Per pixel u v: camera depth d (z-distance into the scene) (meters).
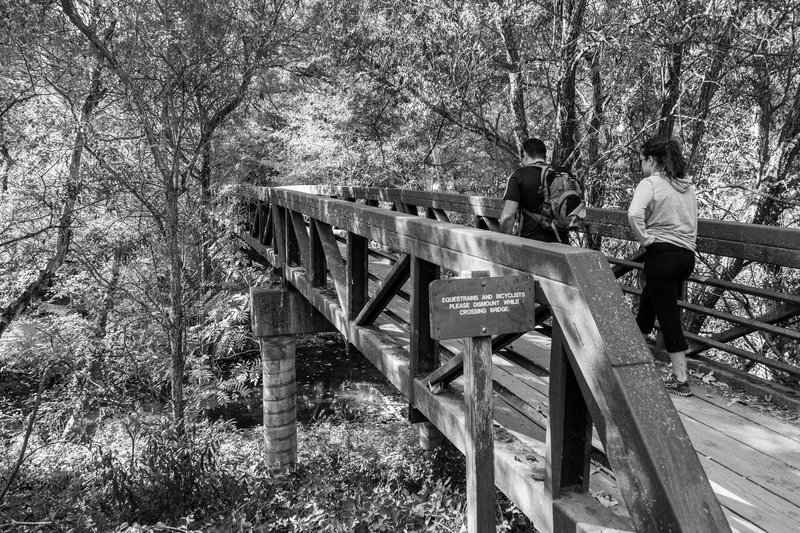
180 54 7.70
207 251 9.38
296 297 7.05
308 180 14.89
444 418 2.91
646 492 1.60
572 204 3.31
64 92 7.71
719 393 3.79
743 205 8.55
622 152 8.23
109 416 8.41
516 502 2.39
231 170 10.83
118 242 8.72
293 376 7.32
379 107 12.46
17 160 8.17
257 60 8.65
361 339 4.41
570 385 2.07
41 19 7.23
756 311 8.46
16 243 8.54
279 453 7.21
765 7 6.54
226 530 5.05
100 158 7.65
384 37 9.55
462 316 2.04
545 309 2.77
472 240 2.49
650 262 3.47
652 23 6.99
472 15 7.75
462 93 9.11
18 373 11.02
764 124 7.92
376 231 3.70
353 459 6.88
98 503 5.92
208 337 9.41
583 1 7.39
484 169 12.34
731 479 2.72
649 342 4.74
